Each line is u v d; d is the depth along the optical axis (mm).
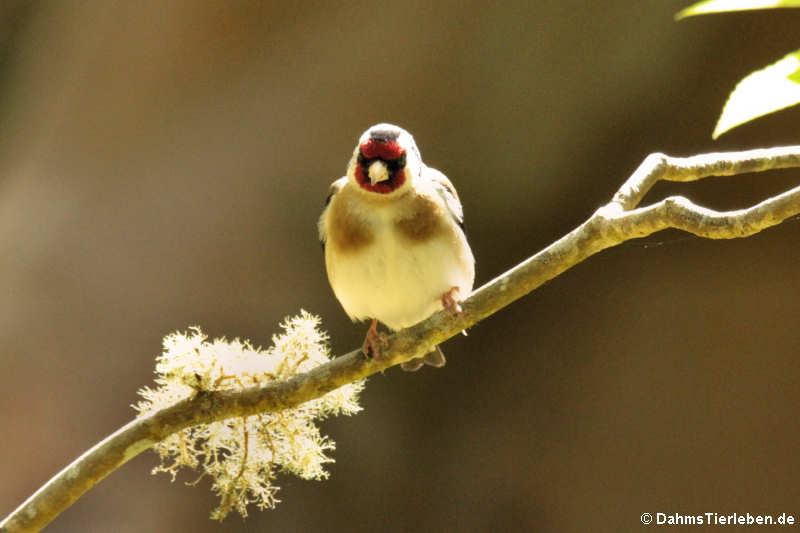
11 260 11969
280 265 12148
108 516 11445
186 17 12055
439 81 11859
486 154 12070
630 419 11734
